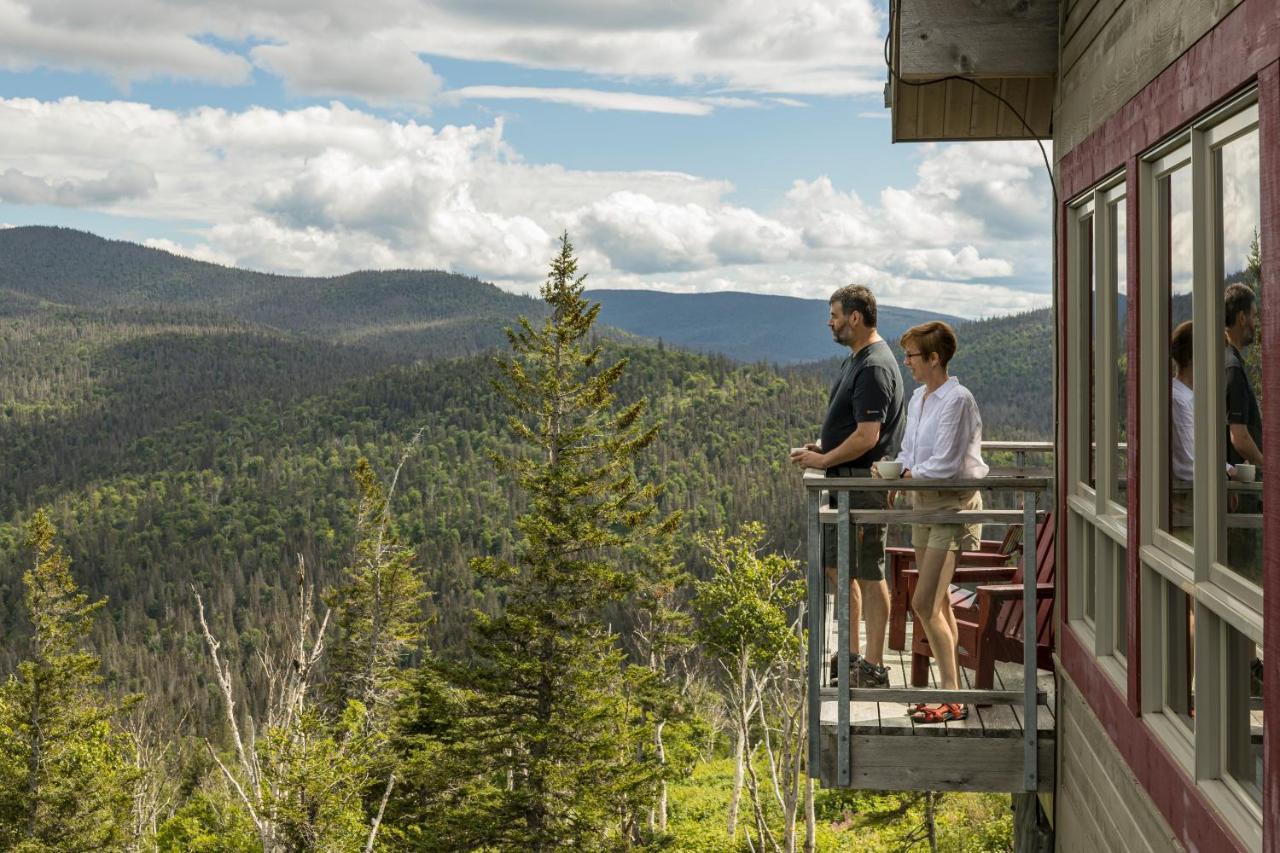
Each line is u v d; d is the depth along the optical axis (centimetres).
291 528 16475
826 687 481
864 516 451
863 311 510
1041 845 539
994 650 495
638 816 2727
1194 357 286
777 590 1891
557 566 2692
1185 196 309
